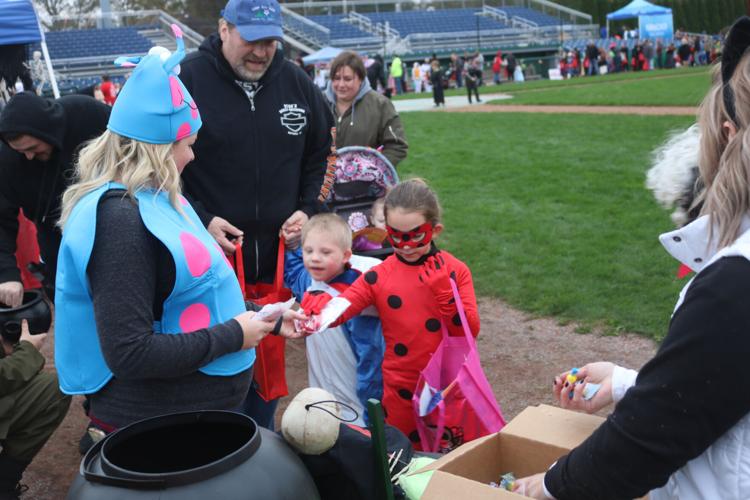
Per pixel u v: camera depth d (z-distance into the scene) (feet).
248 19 10.99
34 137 10.98
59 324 7.49
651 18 146.00
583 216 29.35
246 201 11.82
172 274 7.27
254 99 11.74
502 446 7.30
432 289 10.73
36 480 12.62
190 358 7.07
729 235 4.99
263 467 6.18
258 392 11.48
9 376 10.24
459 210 31.53
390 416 11.10
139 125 7.20
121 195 7.14
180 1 155.53
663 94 78.18
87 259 6.89
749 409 4.74
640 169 38.40
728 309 4.65
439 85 88.94
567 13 171.53
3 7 27.99
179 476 5.80
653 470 4.96
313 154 12.94
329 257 11.59
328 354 11.93
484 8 171.42
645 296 20.08
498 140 53.57
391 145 19.26
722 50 5.27
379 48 148.15
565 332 18.42
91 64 120.26
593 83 109.09
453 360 10.68
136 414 7.48
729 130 5.11
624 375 6.50
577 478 5.40
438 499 6.11
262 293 12.48
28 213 12.30
